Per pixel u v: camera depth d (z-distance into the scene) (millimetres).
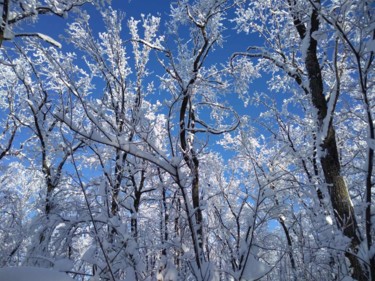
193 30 7434
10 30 3928
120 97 8086
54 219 5680
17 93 9492
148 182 8500
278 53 8977
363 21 3570
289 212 5328
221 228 5160
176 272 4828
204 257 4910
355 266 4574
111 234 5109
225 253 4980
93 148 4641
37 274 2617
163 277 4727
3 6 3957
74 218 5715
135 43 9258
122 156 6832
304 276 5133
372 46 3426
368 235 3822
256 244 4828
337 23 3580
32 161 8297
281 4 8461
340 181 5168
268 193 4891
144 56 9125
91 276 4559
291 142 8594
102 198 5281
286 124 9398
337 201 5062
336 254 4797
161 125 8234
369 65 3670
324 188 5496
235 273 4555
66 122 4289
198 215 5363
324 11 3789
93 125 4840
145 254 5824
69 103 4359
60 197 6277
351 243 4664
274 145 9664
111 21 8023
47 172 7152
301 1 5988
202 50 7160
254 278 4547
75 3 5293
